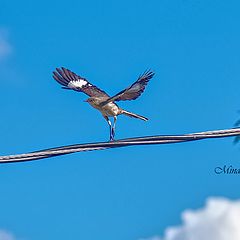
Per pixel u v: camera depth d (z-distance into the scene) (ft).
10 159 43.75
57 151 43.83
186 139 44.14
